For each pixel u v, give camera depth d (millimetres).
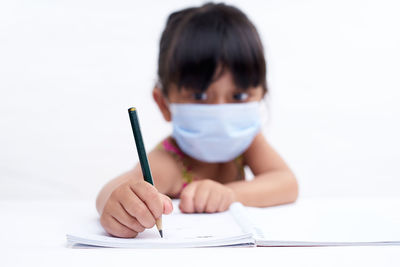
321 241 690
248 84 1262
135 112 780
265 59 1371
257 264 587
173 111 1288
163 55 1383
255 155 1474
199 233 770
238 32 1292
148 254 642
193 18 1335
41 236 788
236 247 683
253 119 1289
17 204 1189
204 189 1027
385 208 1048
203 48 1232
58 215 1017
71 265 587
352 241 693
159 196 750
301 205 1148
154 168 1251
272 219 879
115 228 745
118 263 595
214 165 1432
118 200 752
